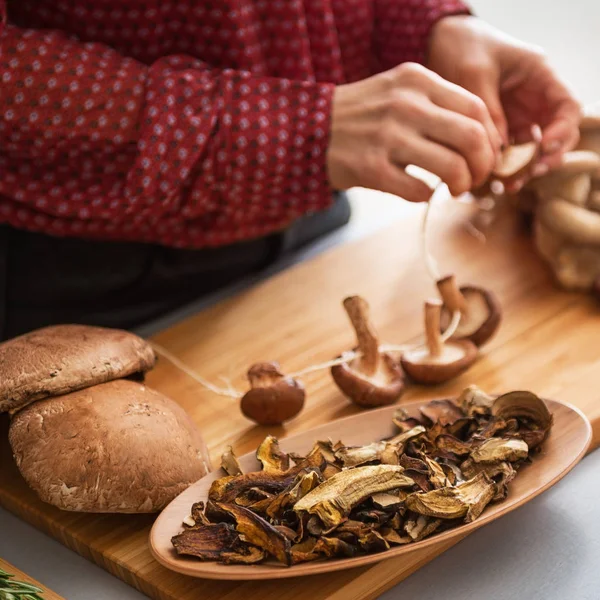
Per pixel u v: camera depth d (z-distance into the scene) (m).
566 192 1.42
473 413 1.22
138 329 1.48
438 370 1.32
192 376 1.38
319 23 1.43
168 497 1.19
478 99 1.29
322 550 1.11
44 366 1.21
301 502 1.12
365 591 1.13
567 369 1.33
